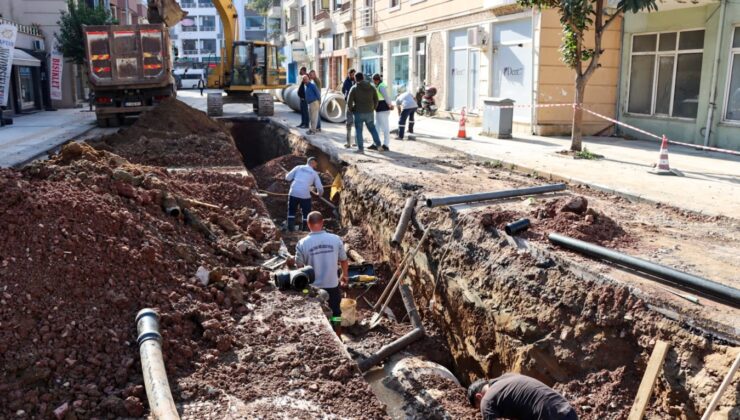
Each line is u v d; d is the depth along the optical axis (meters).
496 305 6.61
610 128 17.39
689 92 14.84
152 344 4.14
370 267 9.11
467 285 7.21
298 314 5.21
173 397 3.94
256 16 84.88
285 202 12.98
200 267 5.51
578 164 11.84
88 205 5.42
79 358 4.11
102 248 5.04
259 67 23.17
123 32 17.69
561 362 5.61
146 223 5.83
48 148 13.80
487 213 7.46
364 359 6.88
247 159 21.23
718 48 13.73
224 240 6.50
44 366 3.92
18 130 18.52
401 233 8.48
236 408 3.88
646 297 5.09
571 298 5.75
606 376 5.18
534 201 8.24
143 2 53.31
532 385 4.17
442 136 17.00
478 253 7.21
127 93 18.61
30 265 4.59
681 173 10.69
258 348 4.62
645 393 4.60
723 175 10.66
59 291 4.52
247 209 7.93
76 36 29.02
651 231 7.21
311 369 4.42
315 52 43.53
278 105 29.42
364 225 10.81
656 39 15.75
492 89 20.14
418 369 6.57
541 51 16.95
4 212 4.89
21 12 31.73
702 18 14.17
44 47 32.00
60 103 32.47
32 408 3.71
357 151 13.82
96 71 17.80
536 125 17.27
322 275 6.51
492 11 19.48
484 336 6.84
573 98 17.27
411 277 8.63
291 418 3.83
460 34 22.31
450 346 7.61
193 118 15.20
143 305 4.74
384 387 6.45
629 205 8.73
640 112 16.52
